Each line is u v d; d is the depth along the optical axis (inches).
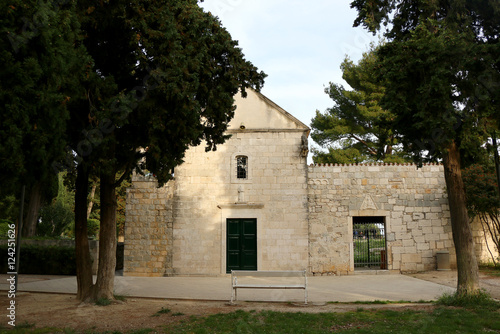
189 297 454.6
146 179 714.2
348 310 363.9
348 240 699.4
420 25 377.4
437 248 705.0
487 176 660.1
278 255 693.3
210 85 419.2
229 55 425.4
